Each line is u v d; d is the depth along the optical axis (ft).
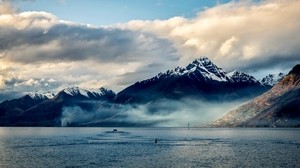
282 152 520.01
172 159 445.78
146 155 492.54
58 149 593.42
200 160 435.12
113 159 447.83
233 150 561.43
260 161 421.18
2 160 444.55
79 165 397.39
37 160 442.09
